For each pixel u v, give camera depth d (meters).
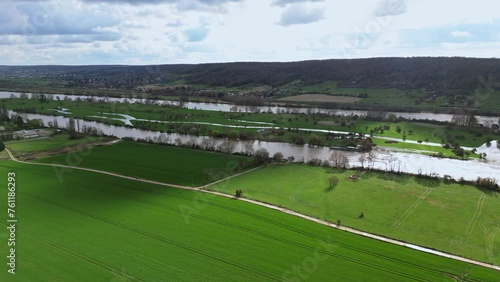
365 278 66.38
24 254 72.25
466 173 128.00
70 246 75.69
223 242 78.50
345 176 121.81
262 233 82.69
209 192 108.44
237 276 66.75
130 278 65.56
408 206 98.19
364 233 83.62
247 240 79.50
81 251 73.94
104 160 141.50
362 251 75.38
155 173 126.62
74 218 89.06
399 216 92.31
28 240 77.81
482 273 67.81
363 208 97.06
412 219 90.62
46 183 113.50
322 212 94.69
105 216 90.44
